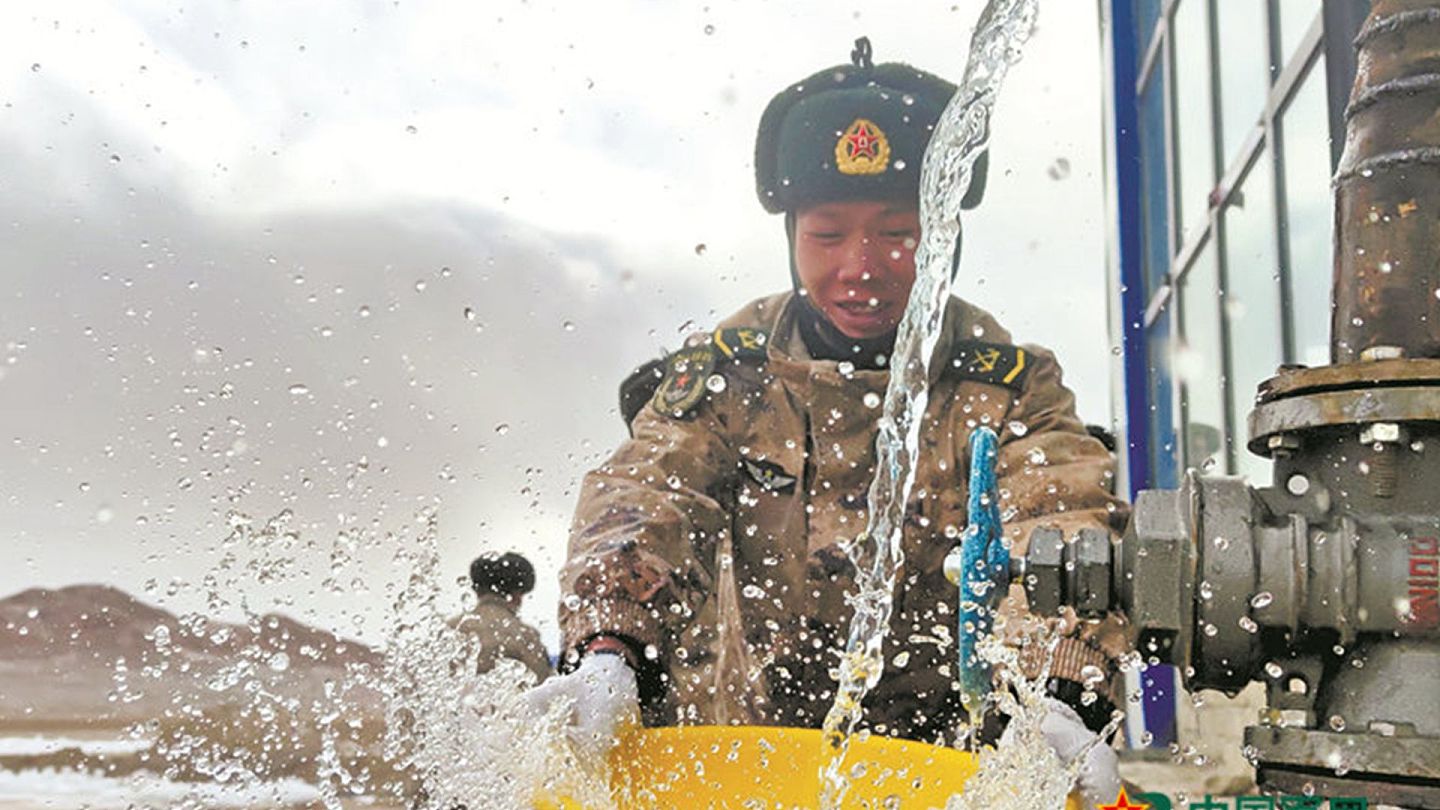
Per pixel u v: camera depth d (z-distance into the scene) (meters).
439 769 1.21
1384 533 0.88
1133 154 6.11
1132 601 0.91
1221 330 4.81
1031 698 1.06
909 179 1.91
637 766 1.23
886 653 1.74
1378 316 0.92
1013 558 0.94
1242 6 4.57
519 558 1.83
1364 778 0.87
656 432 1.80
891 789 1.23
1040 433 1.67
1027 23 1.13
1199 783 2.42
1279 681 0.92
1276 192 4.12
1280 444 0.93
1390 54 0.93
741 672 1.82
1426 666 0.87
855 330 1.91
